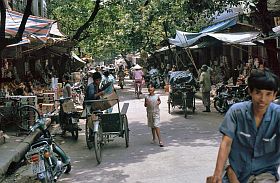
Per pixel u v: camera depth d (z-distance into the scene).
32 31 12.58
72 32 28.62
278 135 3.21
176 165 7.81
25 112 11.60
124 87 35.12
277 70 12.66
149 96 9.81
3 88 13.30
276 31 13.42
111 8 25.84
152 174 7.27
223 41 17.33
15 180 7.42
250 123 3.21
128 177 7.15
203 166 7.61
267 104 3.15
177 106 16.34
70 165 7.62
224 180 3.39
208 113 15.48
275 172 3.35
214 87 22.36
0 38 9.95
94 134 8.34
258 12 12.72
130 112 16.84
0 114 11.37
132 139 10.87
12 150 9.11
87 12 26.55
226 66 24.77
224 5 12.98
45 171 6.16
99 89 9.81
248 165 3.29
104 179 7.11
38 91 16.00
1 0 9.77
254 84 3.12
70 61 29.16
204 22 22.86
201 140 10.21
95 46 42.75
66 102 11.31
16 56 14.17
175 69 27.27
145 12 25.67
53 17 29.61
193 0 12.78
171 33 27.97
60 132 12.30
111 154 9.12
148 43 33.84
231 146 3.30
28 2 9.84
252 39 13.80
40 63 23.75
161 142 9.71
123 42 35.81
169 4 22.84
